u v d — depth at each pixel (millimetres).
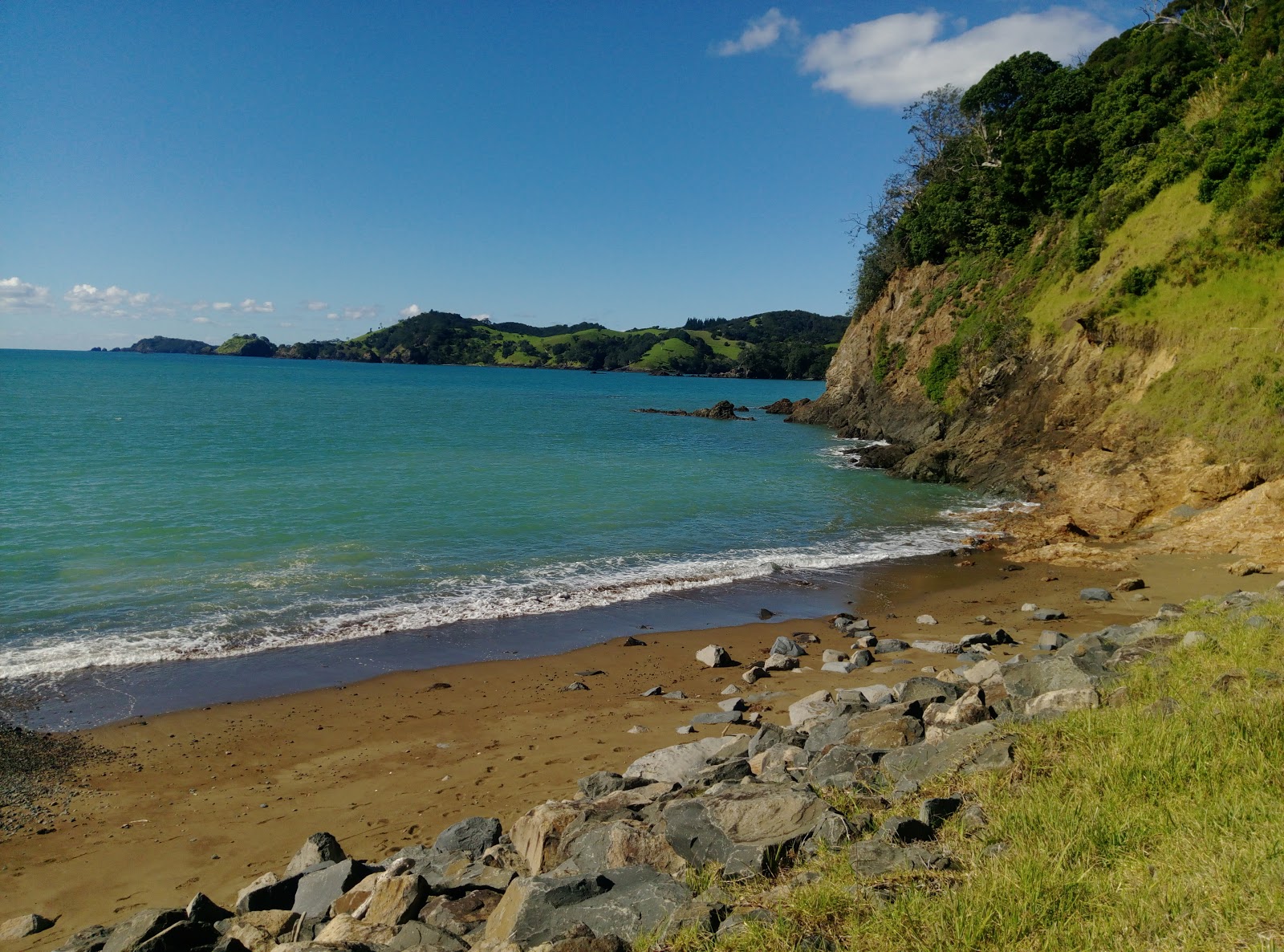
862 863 5012
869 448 44500
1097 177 37906
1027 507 27797
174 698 12383
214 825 8930
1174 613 12531
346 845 8430
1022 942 4020
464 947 5297
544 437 51406
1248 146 28781
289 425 52812
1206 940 3781
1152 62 40188
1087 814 5188
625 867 5637
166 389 89750
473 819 8102
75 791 9672
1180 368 27031
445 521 24250
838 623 16266
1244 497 21812
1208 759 5703
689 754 9273
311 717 11852
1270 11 34125
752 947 4289
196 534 21531
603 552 21781
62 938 6992
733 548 22719
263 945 6078
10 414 54188
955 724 8047
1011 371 35875
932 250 50875
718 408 71000
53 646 14102
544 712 12078
